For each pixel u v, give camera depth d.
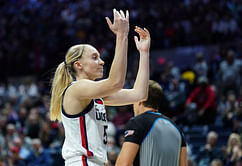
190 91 16.70
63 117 4.34
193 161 11.09
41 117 15.55
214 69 18.64
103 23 24.52
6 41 27.02
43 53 25.31
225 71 15.39
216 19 21.36
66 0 27.08
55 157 12.83
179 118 14.08
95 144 4.26
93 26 24.66
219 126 13.87
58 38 25.42
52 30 26.02
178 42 22.17
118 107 14.82
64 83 4.50
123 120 14.23
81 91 4.16
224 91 15.41
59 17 26.48
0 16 28.58
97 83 4.07
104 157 4.32
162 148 4.52
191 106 13.90
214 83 17.89
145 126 4.53
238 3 21.88
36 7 27.80
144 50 4.63
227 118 13.27
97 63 4.49
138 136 4.49
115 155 11.15
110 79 3.96
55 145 13.20
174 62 21.84
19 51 26.19
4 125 14.16
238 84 15.33
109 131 12.98
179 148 4.65
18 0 28.95
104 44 23.66
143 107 4.83
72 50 4.52
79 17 25.11
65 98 4.30
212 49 20.97
